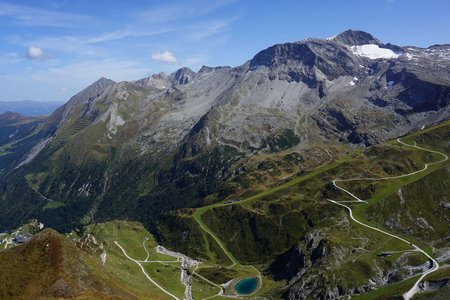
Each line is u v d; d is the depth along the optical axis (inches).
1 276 6146.7
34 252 6653.5
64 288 6127.0
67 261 6599.4
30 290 6043.3
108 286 6668.3
